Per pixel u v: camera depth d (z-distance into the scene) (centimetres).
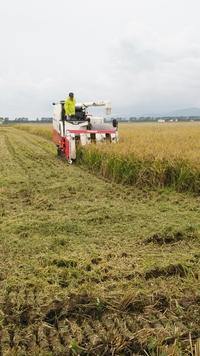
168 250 635
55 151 2381
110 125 1767
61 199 1034
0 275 550
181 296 475
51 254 616
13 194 1098
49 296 482
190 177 1087
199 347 366
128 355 382
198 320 429
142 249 643
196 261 580
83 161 1659
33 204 981
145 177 1177
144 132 2655
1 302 478
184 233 691
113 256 610
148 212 862
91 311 454
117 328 421
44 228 747
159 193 1093
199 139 1902
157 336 398
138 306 460
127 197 1054
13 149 2534
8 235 714
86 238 698
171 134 2386
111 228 756
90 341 401
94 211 883
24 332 420
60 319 445
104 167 1376
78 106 1941
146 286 505
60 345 399
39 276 540
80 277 535
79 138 1719
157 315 443
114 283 510
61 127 1844
